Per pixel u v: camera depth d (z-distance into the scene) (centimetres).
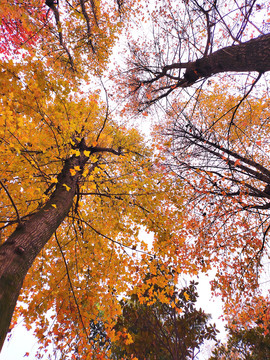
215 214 562
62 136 364
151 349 369
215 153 519
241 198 514
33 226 246
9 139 275
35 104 304
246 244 581
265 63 259
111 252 446
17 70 275
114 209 514
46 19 496
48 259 427
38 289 392
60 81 298
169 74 618
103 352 345
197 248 576
